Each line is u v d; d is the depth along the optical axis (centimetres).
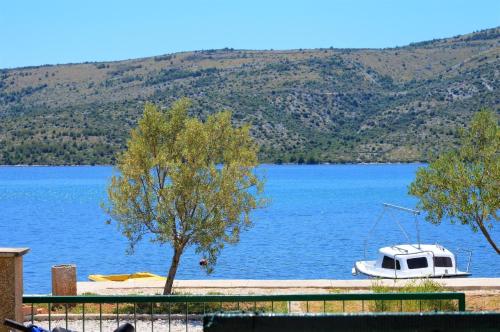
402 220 7819
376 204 10050
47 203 10806
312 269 4375
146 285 2522
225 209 2262
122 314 1945
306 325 776
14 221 7994
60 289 2145
